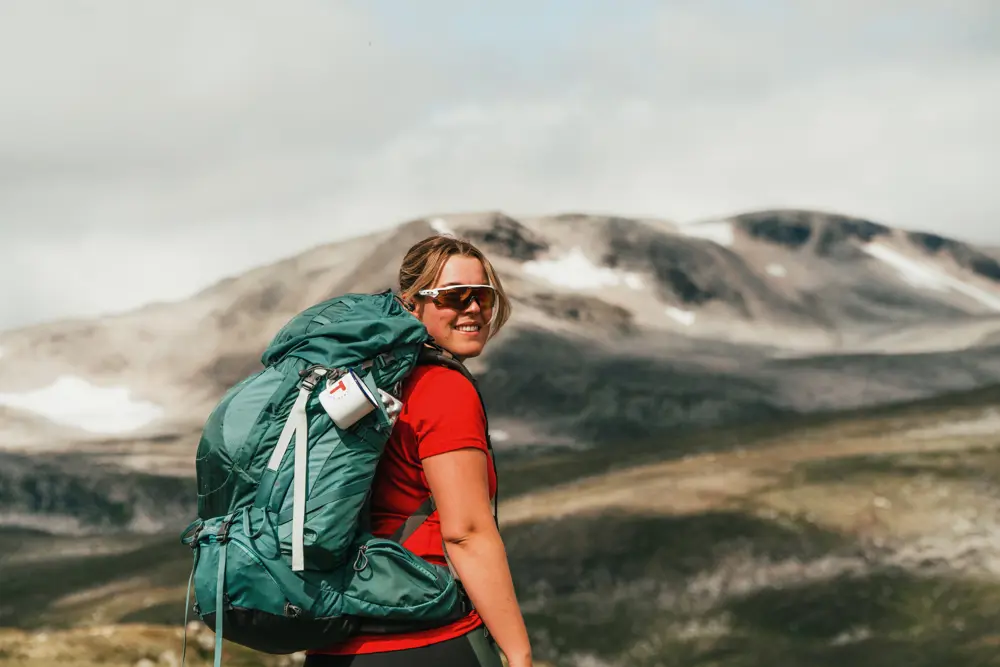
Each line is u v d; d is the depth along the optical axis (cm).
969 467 5647
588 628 4328
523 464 8125
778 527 5072
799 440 7038
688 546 5038
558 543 5400
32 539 9356
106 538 9550
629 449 7981
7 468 12006
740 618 4238
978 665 3406
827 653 3738
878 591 4219
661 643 4056
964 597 4097
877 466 5866
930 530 4806
